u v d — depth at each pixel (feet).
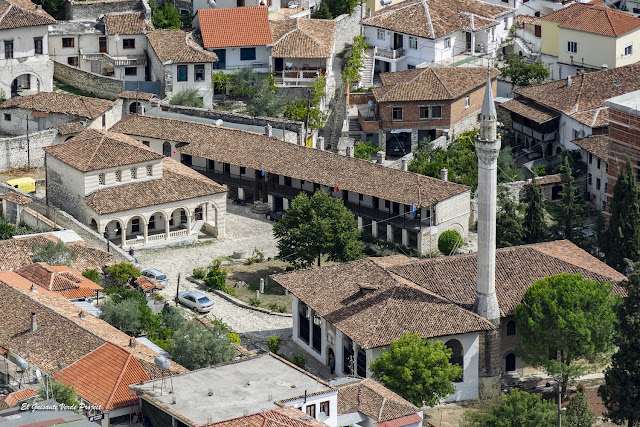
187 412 494.18
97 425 482.69
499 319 624.59
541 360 617.21
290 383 518.37
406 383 577.84
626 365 598.75
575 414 576.61
